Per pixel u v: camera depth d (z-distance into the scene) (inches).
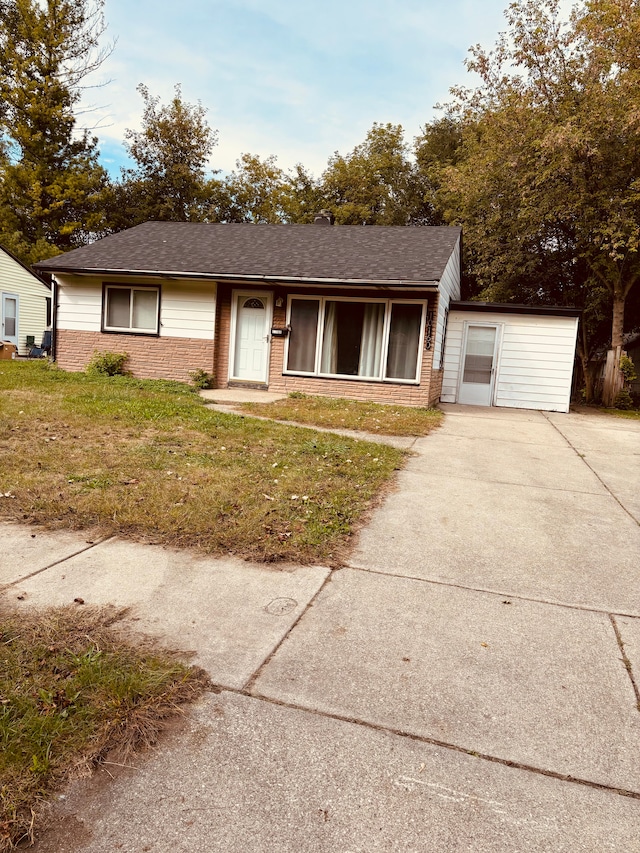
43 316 932.6
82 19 1075.3
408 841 63.5
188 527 153.6
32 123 1080.2
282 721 82.6
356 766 74.6
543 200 569.6
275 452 251.4
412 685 92.6
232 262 504.1
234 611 114.0
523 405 550.6
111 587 121.3
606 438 368.5
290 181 1282.0
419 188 1103.0
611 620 117.9
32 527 152.6
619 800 71.0
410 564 142.6
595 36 534.9
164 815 65.7
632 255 556.1
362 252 514.0
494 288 685.3
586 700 90.8
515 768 75.7
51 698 82.3
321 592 124.6
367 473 225.3
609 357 597.0
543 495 213.3
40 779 69.1
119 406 345.1
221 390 502.3
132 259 525.3
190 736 78.7
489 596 126.8
